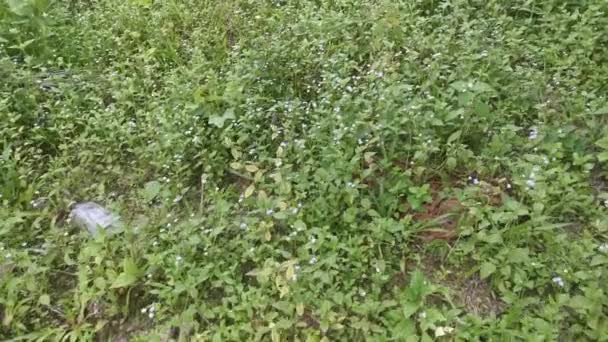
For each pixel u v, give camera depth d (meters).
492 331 3.43
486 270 3.65
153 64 5.68
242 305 3.65
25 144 4.87
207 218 4.21
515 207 3.82
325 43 5.41
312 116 4.62
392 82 4.70
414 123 4.31
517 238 3.80
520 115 4.62
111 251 4.05
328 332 3.57
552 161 4.20
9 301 3.83
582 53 4.99
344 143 4.31
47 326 3.87
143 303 3.92
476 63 4.90
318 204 4.07
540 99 4.72
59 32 5.95
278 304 3.62
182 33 6.14
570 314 3.53
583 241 3.77
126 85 5.32
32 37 5.85
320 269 3.77
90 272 3.94
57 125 5.06
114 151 4.88
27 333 3.84
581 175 4.16
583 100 4.57
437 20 5.50
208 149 4.73
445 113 4.43
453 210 4.05
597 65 5.05
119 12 6.16
